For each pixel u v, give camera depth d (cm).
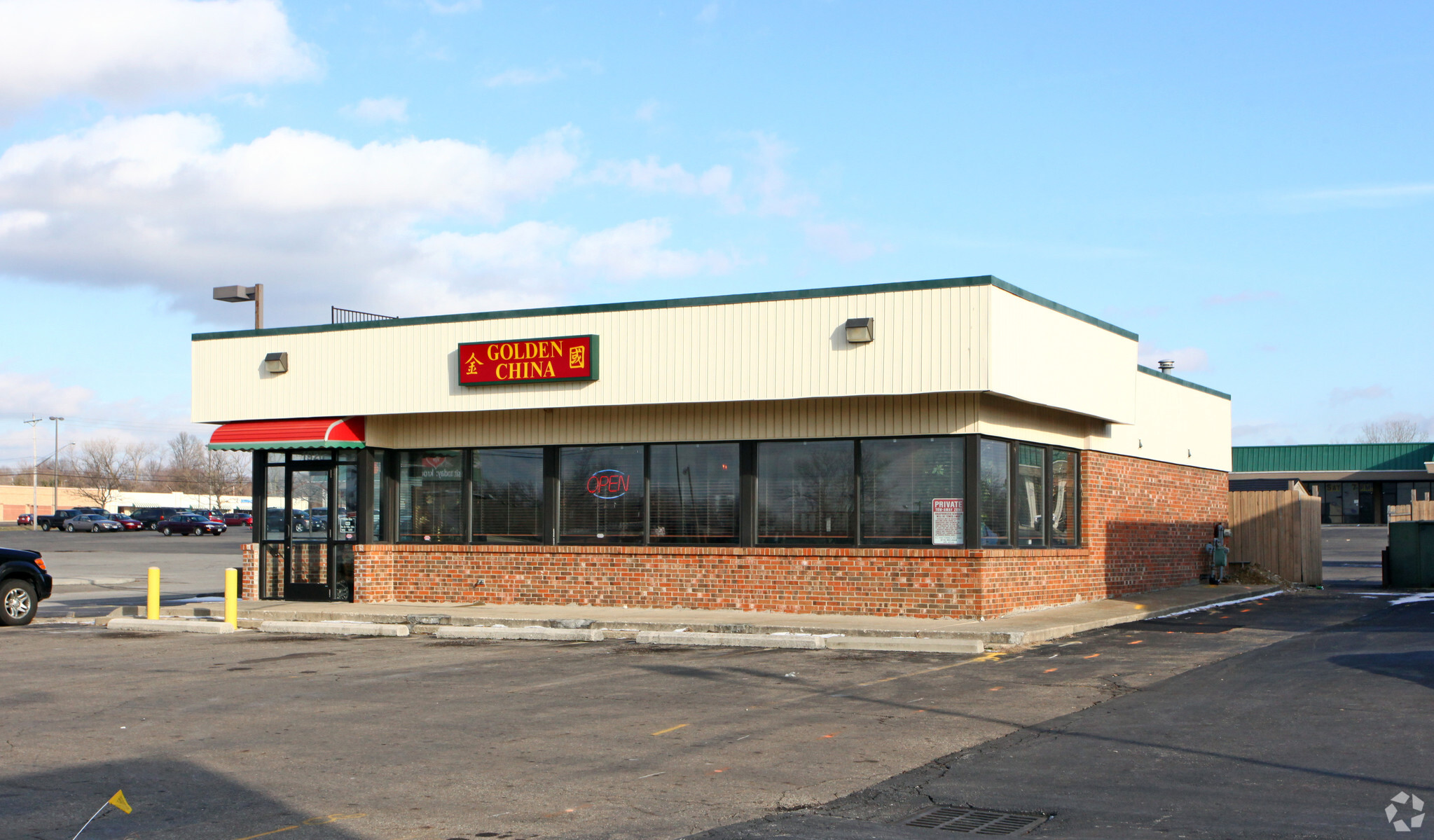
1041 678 1366
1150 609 2122
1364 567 3966
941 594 1900
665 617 1961
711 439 2075
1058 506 2225
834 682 1353
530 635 1812
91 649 1734
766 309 1927
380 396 2214
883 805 807
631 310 2022
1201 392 2988
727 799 823
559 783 872
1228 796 815
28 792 856
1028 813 782
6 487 12850
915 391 1812
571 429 2184
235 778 897
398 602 2302
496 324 2130
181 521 7962
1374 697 1165
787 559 2005
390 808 806
